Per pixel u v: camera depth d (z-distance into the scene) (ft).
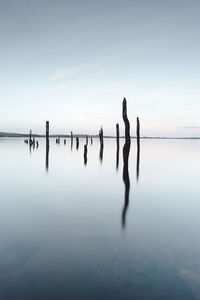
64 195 37.68
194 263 16.47
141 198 36.45
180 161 96.63
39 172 62.54
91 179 53.16
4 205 31.27
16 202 32.94
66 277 14.58
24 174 59.11
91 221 25.22
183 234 21.86
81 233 21.70
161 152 165.37
